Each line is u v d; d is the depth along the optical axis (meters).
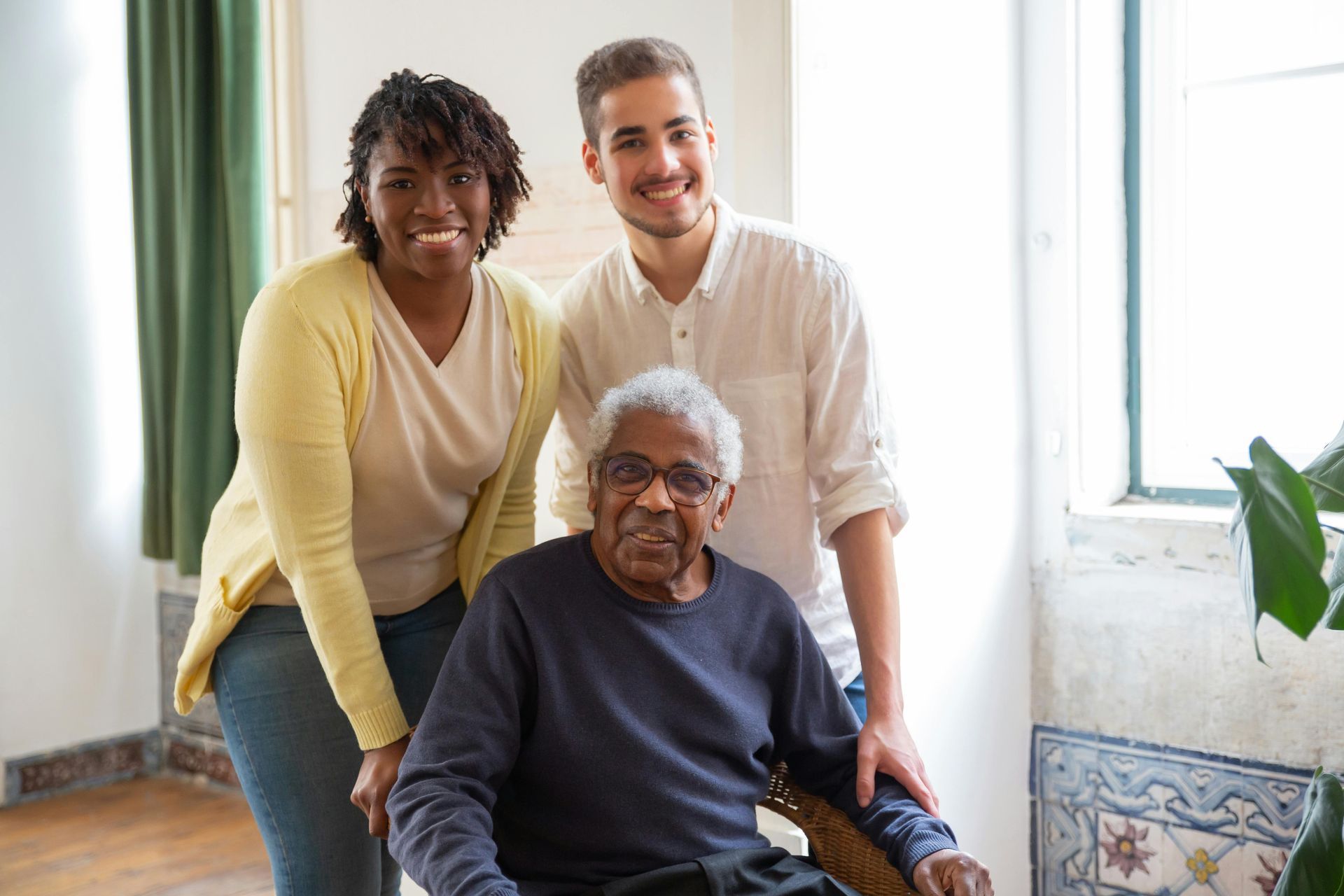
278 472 1.46
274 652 1.61
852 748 1.59
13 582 3.55
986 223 2.52
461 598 1.80
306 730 1.60
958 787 2.43
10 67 3.55
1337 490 1.41
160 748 3.82
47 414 3.63
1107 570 2.47
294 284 1.48
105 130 3.77
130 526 3.81
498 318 1.64
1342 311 2.36
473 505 1.76
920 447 2.31
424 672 1.73
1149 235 2.56
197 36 3.20
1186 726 2.37
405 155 1.45
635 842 1.44
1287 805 2.24
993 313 2.53
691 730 1.50
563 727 1.46
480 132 1.51
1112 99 2.55
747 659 1.58
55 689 3.63
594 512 1.57
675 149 1.65
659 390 1.54
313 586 1.48
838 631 1.89
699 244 1.76
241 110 3.13
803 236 1.79
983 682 2.48
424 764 1.40
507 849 1.49
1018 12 2.58
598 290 1.88
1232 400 2.50
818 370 1.74
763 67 2.15
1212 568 2.32
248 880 2.92
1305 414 2.41
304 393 1.45
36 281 3.61
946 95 2.43
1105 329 2.57
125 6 3.76
